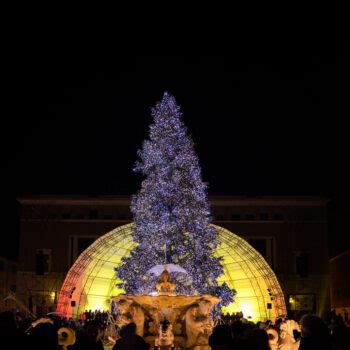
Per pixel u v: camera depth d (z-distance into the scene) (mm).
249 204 64438
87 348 11703
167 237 43156
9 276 68500
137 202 44375
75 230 64062
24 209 64500
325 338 8898
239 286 60344
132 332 9414
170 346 22859
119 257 58531
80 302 58156
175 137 44344
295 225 64125
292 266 63219
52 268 63000
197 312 24547
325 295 62438
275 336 18578
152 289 43312
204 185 45156
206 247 44344
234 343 9094
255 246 64625
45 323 8977
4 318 8969
